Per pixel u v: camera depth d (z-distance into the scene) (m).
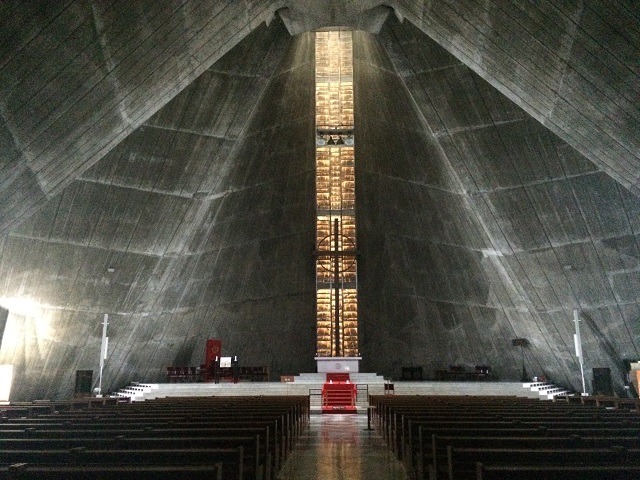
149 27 8.95
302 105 18.48
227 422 4.98
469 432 4.20
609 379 15.30
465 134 14.62
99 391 16.16
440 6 10.45
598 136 10.00
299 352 20.45
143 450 2.99
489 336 19.75
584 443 3.47
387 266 20.17
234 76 14.55
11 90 7.85
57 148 9.53
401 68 14.67
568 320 16.47
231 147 15.96
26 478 2.33
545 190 14.18
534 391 17.44
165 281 17.56
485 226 16.36
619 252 14.22
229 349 20.50
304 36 17.77
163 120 14.21
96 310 16.33
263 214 19.14
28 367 15.49
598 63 8.61
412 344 20.64
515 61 10.10
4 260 13.46
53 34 7.65
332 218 19.75
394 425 6.98
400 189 18.77
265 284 20.11
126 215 15.10
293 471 5.75
